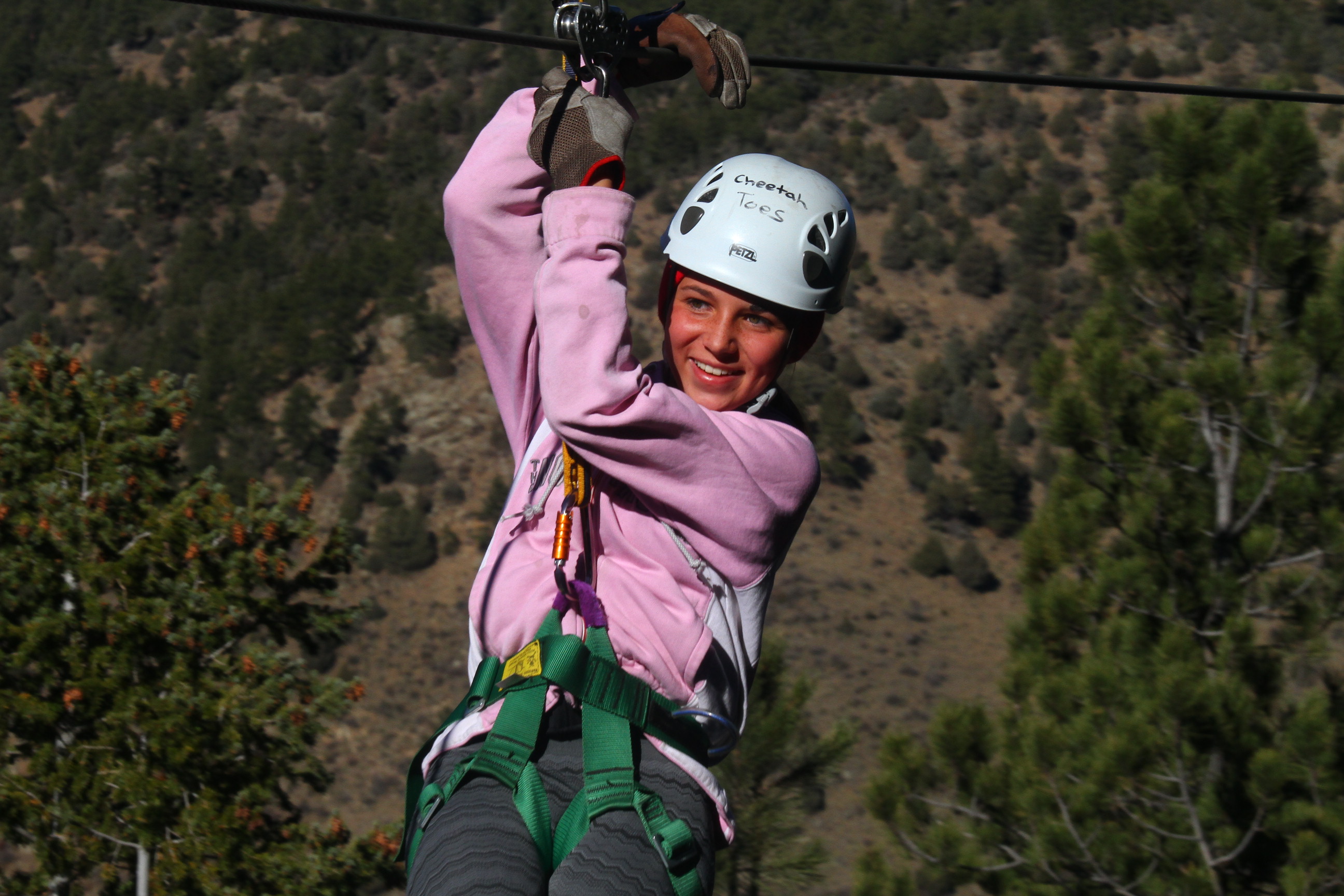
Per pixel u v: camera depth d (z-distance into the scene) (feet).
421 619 243.81
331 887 46.88
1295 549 39.19
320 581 50.88
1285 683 37.11
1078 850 35.58
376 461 282.56
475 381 305.73
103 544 49.73
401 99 435.94
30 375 50.83
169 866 44.88
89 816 45.16
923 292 325.01
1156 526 38.29
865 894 37.37
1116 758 32.63
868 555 244.42
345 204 382.42
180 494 49.03
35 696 46.44
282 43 449.89
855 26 424.87
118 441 50.70
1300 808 32.71
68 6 494.18
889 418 283.59
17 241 380.99
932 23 414.62
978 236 343.87
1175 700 32.60
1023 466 274.77
